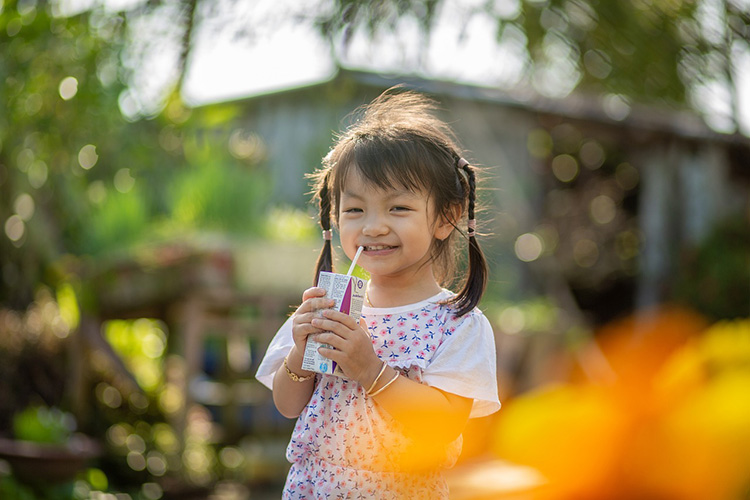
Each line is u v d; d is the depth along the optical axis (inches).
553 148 339.9
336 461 55.9
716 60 101.1
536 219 326.3
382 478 54.9
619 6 99.3
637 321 277.4
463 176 59.3
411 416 51.8
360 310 53.9
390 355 56.2
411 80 106.4
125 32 116.9
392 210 54.9
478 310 58.8
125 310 207.5
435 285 59.7
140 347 241.4
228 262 181.0
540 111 268.2
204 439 223.1
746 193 327.3
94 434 202.1
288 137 271.4
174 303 194.4
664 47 100.9
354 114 71.4
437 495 56.0
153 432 215.8
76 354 202.7
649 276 315.6
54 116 145.3
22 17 125.4
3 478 137.7
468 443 107.7
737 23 98.5
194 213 198.5
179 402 196.2
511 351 231.0
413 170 54.6
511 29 102.0
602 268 333.7
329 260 62.9
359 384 55.7
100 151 169.0
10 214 191.2
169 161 208.5
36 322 213.0
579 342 235.5
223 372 236.5
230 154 236.7
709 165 315.6
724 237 307.1
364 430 55.1
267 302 189.6
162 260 184.7
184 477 199.2
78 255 210.8
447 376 54.0
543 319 243.4
